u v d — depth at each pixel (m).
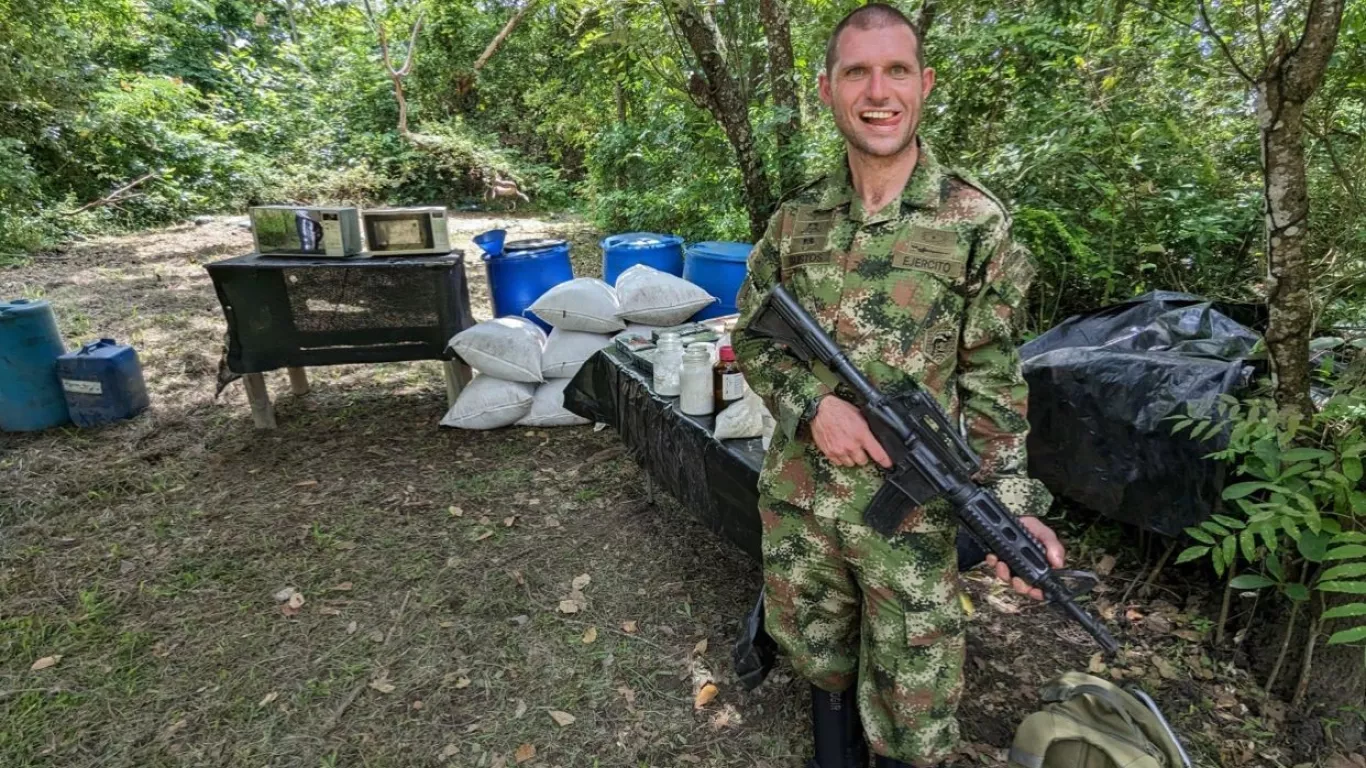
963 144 3.86
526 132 16.61
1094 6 3.22
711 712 2.22
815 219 1.51
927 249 1.39
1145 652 2.32
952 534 1.54
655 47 4.55
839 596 1.66
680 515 3.28
